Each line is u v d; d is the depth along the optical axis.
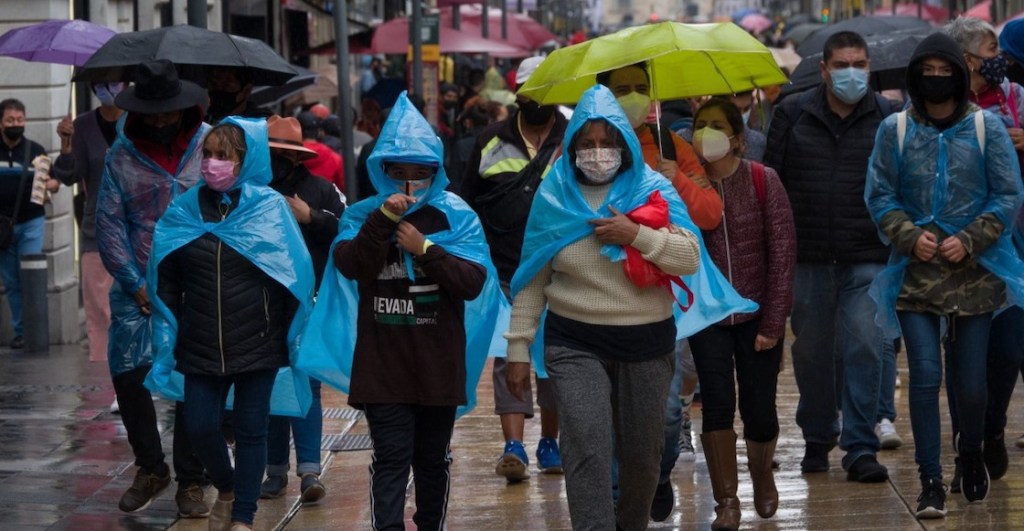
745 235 11.05
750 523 11.62
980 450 11.53
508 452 13.24
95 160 15.44
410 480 13.70
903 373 19.20
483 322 10.23
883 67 18.22
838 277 12.98
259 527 11.97
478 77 41.97
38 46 18.12
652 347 9.53
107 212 11.84
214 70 13.70
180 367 10.70
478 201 13.13
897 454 14.04
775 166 13.05
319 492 12.77
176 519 12.10
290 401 11.41
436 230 9.84
